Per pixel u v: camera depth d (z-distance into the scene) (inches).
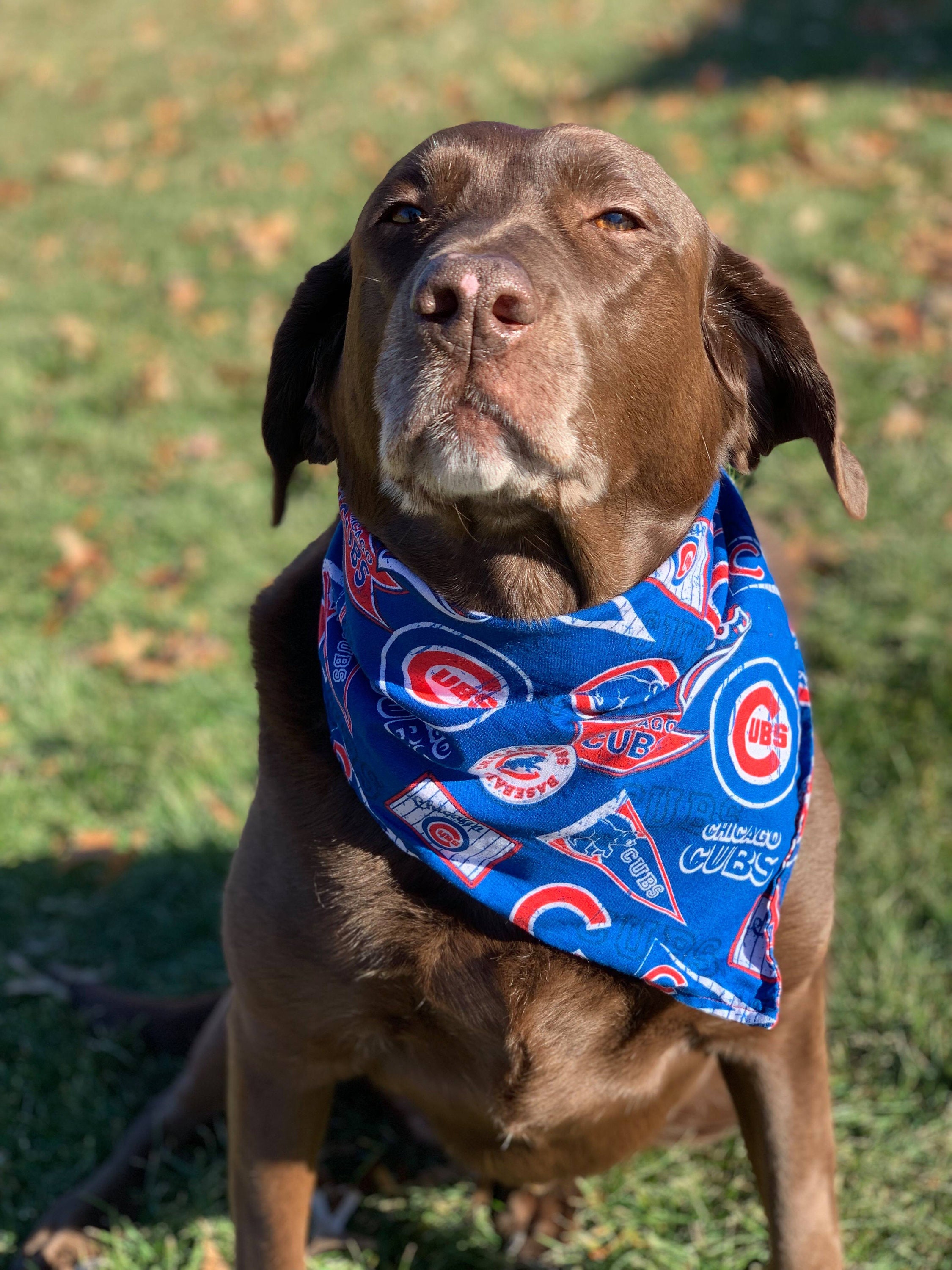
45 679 163.6
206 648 167.5
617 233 79.3
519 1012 81.0
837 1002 117.1
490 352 71.2
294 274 271.0
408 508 79.8
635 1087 86.2
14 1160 109.7
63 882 137.1
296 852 81.9
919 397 203.8
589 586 84.0
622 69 365.7
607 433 78.1
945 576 168.2
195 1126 108.5
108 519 197.2
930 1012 115.3
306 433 94.4
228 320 255.8
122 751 152.3
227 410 225.8
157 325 256.7
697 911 81.4
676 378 82.0
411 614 80.8
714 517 89.1
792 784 84.4
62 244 305.7
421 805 79.6
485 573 84.3
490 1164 93.7
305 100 377.7
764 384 92.1
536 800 79.7
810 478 188.7
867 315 226.4
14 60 463.2
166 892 135.0
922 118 307.4
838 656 156.6
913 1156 104.8
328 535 94.7
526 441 73.6
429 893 80.6
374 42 421.4
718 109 323.6
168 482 205.3
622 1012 82.5
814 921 85.8
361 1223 103.5
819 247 251.6
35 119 401.7
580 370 74.8
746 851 82.0
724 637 83.6
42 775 150.1
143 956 130.4
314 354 91.6
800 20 381.4
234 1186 87.9
